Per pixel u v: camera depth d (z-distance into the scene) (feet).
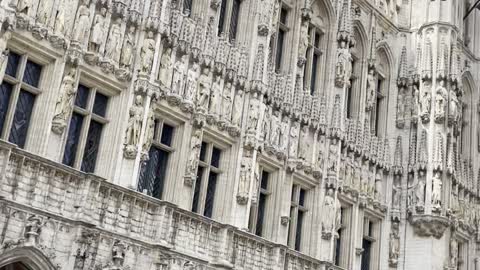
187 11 87.04
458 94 124.88
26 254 63.31
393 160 121.19
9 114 67.92
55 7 71.72
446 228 115.24
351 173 110.83
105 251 70.03
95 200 69.72
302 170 100.78
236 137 90.27
